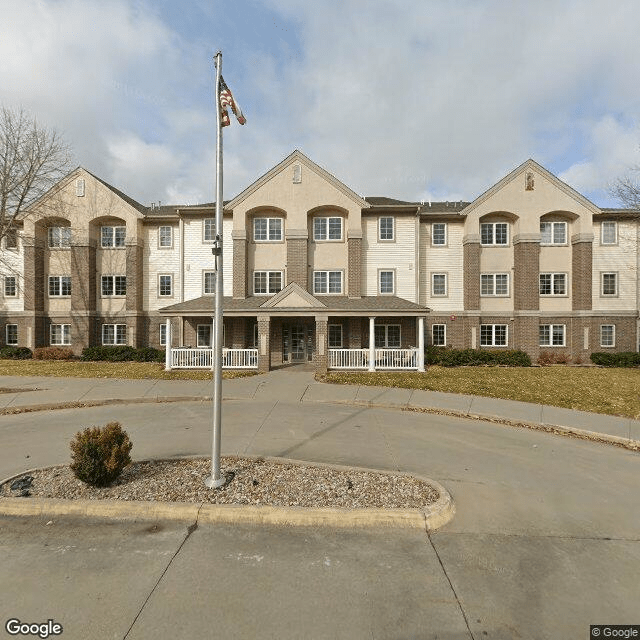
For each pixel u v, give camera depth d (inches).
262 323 685.9
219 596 125.8
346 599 125.1
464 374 649.6
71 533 164.7
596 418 369.1
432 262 909.2
